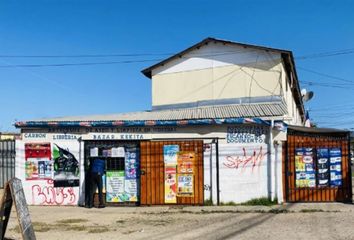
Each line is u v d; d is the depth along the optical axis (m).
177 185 15.93
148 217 13.43
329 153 15.87
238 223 11.85
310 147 15.95
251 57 25.08
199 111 22.48
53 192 16.62
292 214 13.27
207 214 13.77
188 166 15.95
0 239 9.34
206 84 26.36
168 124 16.27
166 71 27.81
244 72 25.17
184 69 27.20
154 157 16.11
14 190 9.02
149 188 16.05
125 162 16.36
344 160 15.80
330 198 15.78
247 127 16.06
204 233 10.47
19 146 16.81
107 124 16.39
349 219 12.08
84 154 16.58
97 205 16.09
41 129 16.83
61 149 16.70
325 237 9.66
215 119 16.31
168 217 13.34
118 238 10.14
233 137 16.11
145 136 16.41
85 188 16.41
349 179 15.73
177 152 16.02
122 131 16.48
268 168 15.82
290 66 25.94
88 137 16.55
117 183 16.33
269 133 15.90
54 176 16.67
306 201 15.85
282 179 15.94
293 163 15.98
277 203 15.64
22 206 9.23
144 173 16.09
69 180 16.59
